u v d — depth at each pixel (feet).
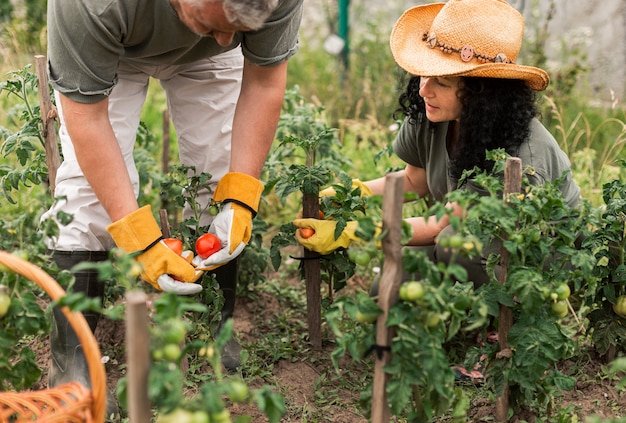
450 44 8.76
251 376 9.52
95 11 7.31
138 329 5.60
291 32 8.50
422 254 6.70
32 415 7.21
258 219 11.56
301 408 9.02
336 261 9.86
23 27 20.86
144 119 17.54
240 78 10.03
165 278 8.07
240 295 11.73
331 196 9.80
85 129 7.87
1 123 15.87
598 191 13.61
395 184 6.37
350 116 19.77
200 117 9.98
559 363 9.82
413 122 9.90
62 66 7.69
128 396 5.91
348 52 20.80
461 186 9.18
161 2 7.69
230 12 6.56
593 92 20.40
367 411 7.33
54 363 8.77
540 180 8.87
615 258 9.17
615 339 9.32
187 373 9.36
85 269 8.73
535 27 19.25
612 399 9.10
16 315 7.02
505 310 7.89
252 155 8.84
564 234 7.80
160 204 12.88
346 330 10.59
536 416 8.52
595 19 20.63
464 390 9.27
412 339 6.70
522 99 8.78
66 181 8.84
